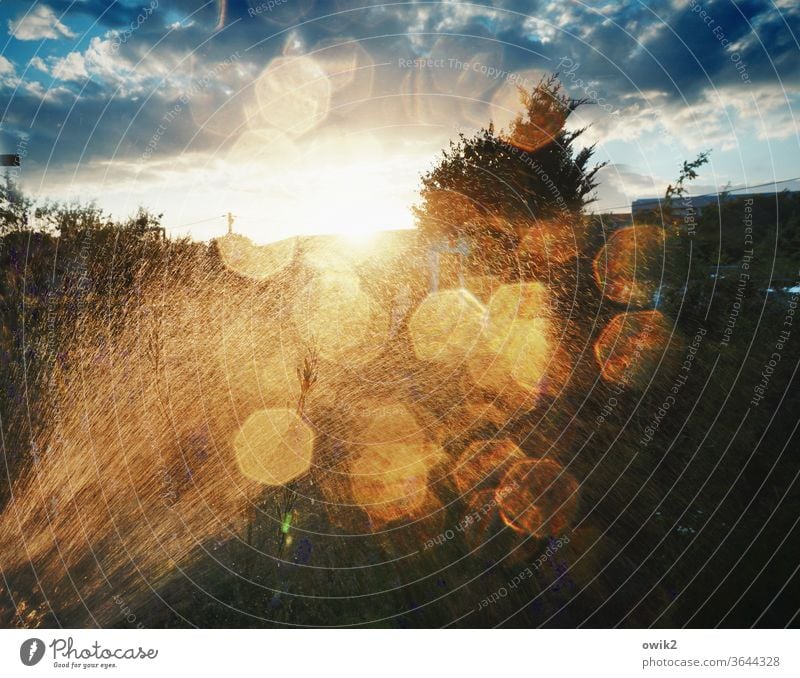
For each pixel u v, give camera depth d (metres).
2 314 4.73
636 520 3.22
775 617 2.76
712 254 4.48
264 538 3.44
